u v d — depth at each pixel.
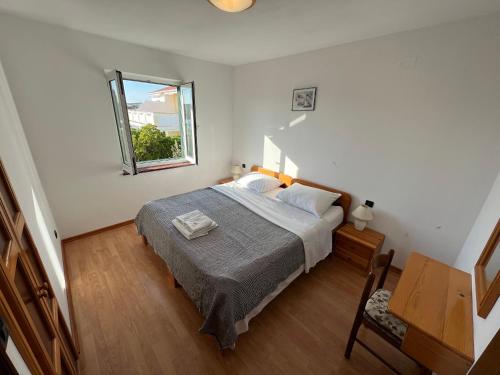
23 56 2.04
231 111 3.89
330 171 2.76
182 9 1.70
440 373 1.01
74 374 1.21
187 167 3.61
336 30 1.99
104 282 2.08
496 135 1.65
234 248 1.80
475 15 1.59
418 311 1.10
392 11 1.61
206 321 1.43
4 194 0.96
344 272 2.34
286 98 3.02
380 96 2.17
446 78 1.79
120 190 2.98
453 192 1.91
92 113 2.53
